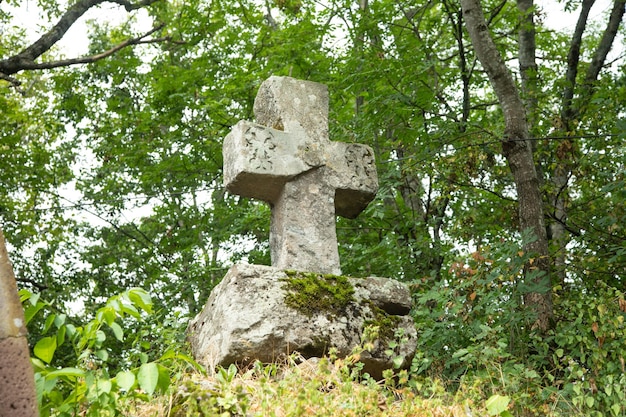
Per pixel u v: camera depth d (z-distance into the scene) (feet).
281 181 20.48
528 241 27.86
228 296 18.16
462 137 36.17
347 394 14.82
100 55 41.01
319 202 20.62
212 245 52.54
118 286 61.16
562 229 42.55
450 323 26.63
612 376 21.15
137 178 56.95
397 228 43.62
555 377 24.85
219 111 48.03
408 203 47.98
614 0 47.55
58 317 12.94
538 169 41.96
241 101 50.24
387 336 19.01
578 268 33.78
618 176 32.68
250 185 20.42
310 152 20.89
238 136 20.34
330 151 21.24
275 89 21.36
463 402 16.26
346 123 42.78
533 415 20.85
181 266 50.06
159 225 57.11
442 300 27.25
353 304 19.04
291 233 20.07
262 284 18.34
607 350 23.58
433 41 44.83
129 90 62.54
